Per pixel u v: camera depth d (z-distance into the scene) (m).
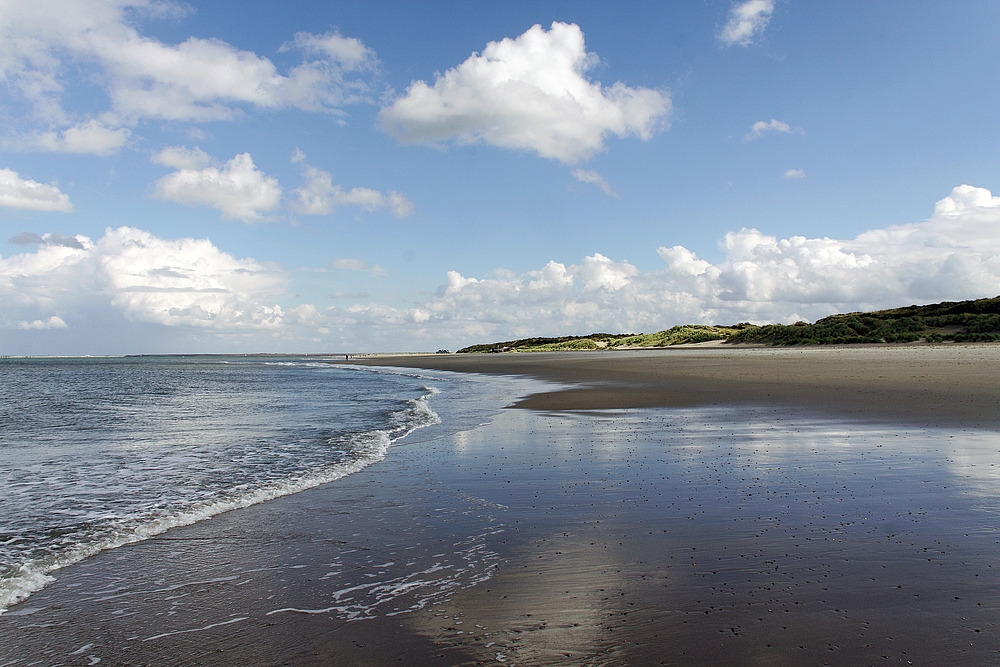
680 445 11.81
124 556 6.22
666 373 34.88
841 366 34.53
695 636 4.11
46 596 5.23
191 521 7.46
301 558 6.02
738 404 18.64
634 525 6.74
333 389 33.62
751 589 4.87
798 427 13.64
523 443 12.64
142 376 55.84
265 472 10.38
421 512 7.57
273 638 4.35
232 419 18.91
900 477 8.64
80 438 15.08
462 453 11.70
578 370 43.84
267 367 81.50
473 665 3.84
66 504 8.45
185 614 4.81
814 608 4.48
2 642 4.40
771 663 3.71
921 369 30.25
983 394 19.03
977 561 5.37
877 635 4.04
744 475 9.05
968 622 4.21
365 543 6.43
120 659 4.14
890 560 5.43
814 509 7.14
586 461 10.47
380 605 4.85
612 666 3.76
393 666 3.87
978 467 9.18
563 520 7.03
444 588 5.14
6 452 12.98
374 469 10.36
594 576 5.27
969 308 85.50
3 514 7.93
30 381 47.25
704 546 5.96
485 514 7.39
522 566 5.59
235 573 5.66
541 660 3.87
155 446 13.57
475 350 194.75
